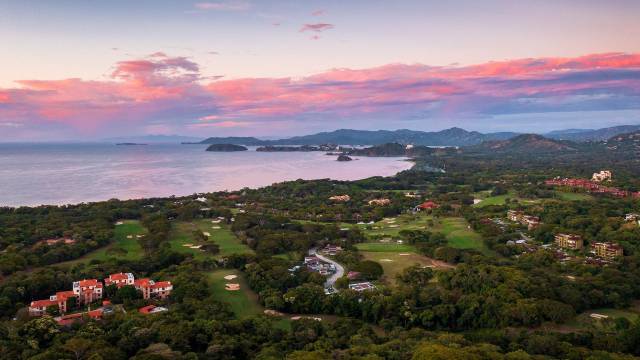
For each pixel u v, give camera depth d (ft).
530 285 482.28
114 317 419.33
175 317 413.39
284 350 371.76
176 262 624.59
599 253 640.99
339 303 475.31
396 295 476.54
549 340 363.56
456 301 468.34
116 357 339.98
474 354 326.65
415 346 355.97
